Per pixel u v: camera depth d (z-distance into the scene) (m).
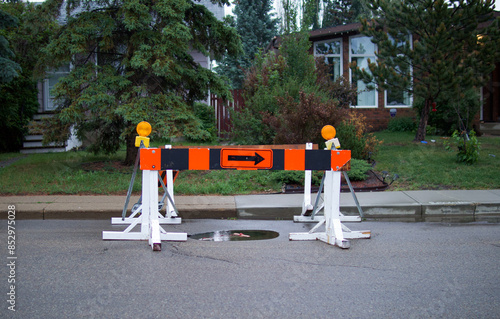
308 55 14.51
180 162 5.57
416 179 9.48
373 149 11.35
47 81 15.50
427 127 15.96
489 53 11.76
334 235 5.45
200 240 5.72
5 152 14.23
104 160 11.96
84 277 4.20
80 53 9.99
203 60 16.11
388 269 4.49
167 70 9.46
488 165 10.54
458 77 11.54
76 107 9.58
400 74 12.87
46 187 8.80
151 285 4.00
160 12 9.55
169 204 6.88
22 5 14.35
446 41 11.46
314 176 9.22
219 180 9.62
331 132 5.71
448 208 7.60
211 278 4.20
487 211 7.68
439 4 11.51
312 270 4.45
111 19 9.86
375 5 12.59
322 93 12.46
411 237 5.88
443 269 4.50
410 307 3.56
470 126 15.36
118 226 6.54
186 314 3.40
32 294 3.77
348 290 3.91
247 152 5.64
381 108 18.06
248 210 7.42
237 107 15.08
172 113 9.83
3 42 10.91
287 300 3.68
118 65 10.77
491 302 3.66
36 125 10.41
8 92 13.56
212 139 14.39
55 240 5.62
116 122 10.93
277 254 5.03
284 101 10.64
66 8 10.16
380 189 8.91
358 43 18.17
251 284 4.04
